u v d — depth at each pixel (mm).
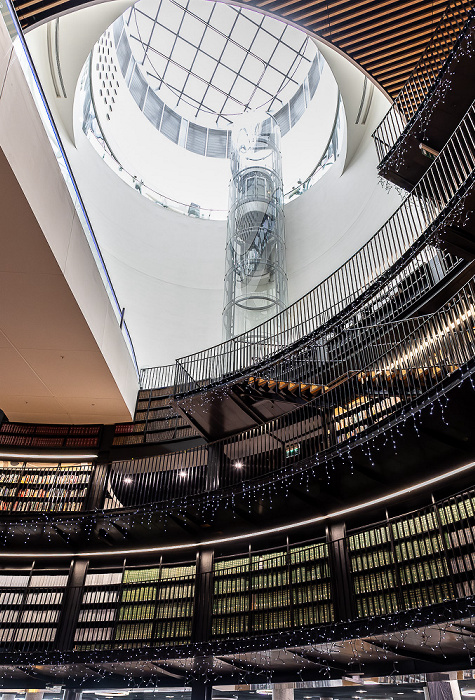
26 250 7703
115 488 11781
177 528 10461
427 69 9117
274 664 8633
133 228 17250
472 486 7043
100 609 10203
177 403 10211
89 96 15555
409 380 7574
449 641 6602
